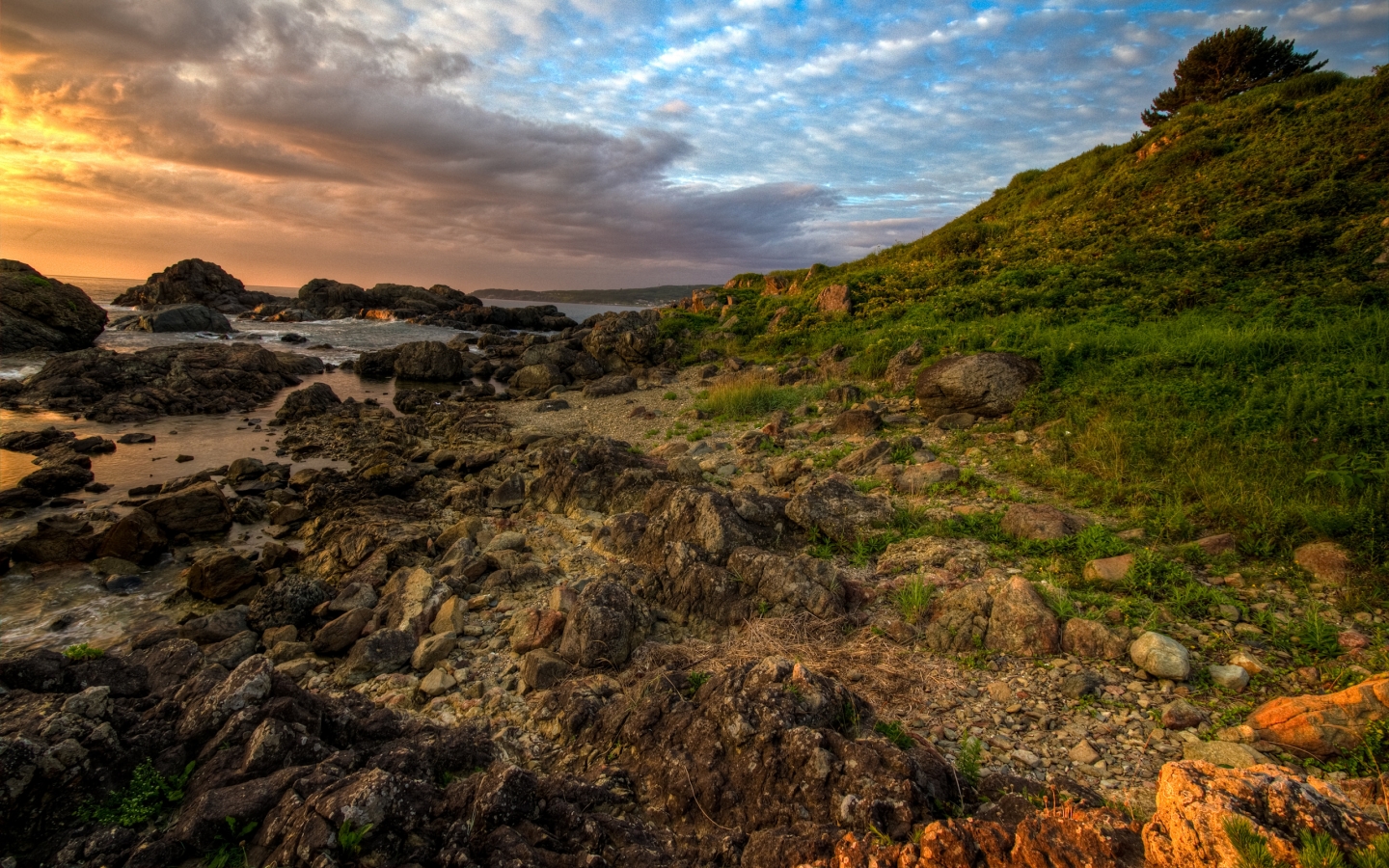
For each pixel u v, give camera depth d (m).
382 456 14.66
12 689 4.61
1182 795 2.93
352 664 6.66
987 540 7.93
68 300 32.00
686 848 3.83
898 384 16.48
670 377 25.16
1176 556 6.86
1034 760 4.51
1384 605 5.56
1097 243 23.00
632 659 6.38
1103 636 5.57
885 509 8.72
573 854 3.65
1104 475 9.06
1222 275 17.14
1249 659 5.16
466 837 3.61
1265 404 9.49
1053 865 2.97
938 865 3.15
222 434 19.06
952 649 5.94
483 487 12.52
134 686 5.07
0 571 9.55
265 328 49.22
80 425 19.45
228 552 9.34
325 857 3.27
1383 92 22.05
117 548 9.98
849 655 5.92
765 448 13.27
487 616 7.71
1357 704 4.14
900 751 4.02
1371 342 10.59
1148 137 30.89
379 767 4.23
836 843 3.45
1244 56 34.44
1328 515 6.52
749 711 4.44
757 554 7.39
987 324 17.44
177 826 3.67
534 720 5.48
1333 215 18.14
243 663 4.79
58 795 3.76
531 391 26.11
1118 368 12.13
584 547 9.55
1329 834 2.68
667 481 10.39
